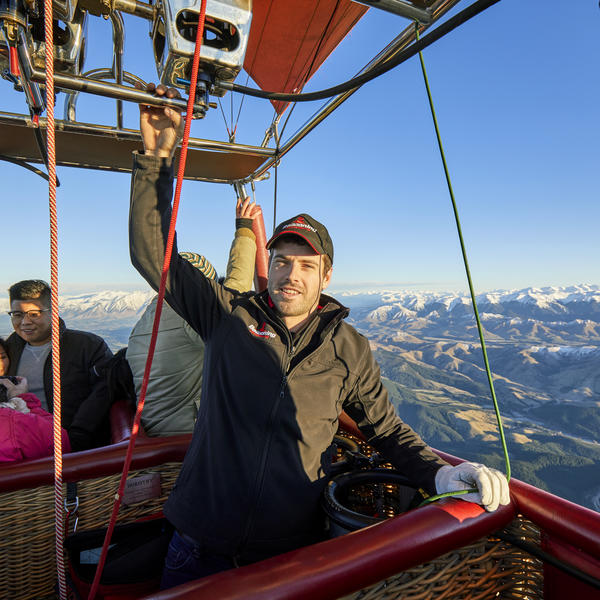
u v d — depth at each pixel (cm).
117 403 239
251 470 135
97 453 167
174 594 78
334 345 149
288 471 137
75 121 215
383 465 175
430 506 108
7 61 130
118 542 160
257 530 135
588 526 100
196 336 198
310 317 151
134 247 129
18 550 155
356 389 152
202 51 117
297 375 142
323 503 138
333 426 150
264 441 137
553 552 111
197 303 150
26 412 185
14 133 227
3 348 243
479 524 106
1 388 189
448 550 101
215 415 142
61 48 134
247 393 140
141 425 209
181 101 120
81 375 250
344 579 86
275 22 231
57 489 89
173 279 140
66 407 247
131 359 212
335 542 93
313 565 86
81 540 154
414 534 97
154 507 179
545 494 114
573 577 105
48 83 72
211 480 137
